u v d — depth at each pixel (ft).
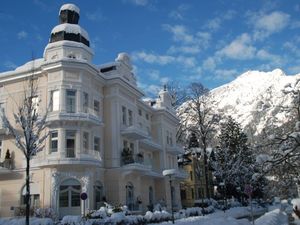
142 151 150.61
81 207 103.91
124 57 136.26
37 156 105.70
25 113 78.07
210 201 183.01
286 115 65.31
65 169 104.53
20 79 116.67
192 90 190.60
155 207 132.16
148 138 136.77
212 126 189.26
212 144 233.96
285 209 164.04
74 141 107.45
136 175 128.98
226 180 198.29
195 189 220.23
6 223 73.97
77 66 110.73
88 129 111.75
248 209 178.40
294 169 58.34
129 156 122.21
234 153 200.95
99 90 124.06
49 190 102.78
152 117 167.94
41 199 103.71
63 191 104.12
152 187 153.28
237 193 209.56
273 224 75.77
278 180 66.23
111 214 91.97
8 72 118.11
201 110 188.44
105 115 125.08
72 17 124.47
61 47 113.70
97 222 80.79
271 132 61.77
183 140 208.33
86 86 114.01
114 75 125.39
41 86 112.78
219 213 142.92
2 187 111.45
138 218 91.20
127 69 137.80
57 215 98.78
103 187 118.11
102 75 122.83
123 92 130.82
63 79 109.19
